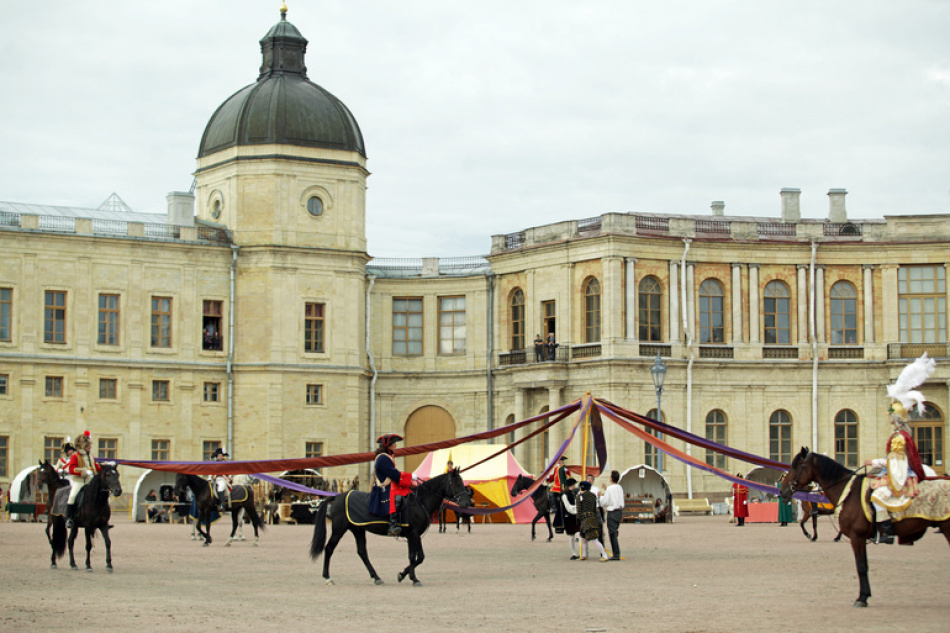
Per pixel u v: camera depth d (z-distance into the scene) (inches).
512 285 2886.3
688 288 2706.7
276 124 2765.7
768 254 2758.4
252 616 850.8
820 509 1706.4
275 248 2733.8
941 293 2773.1
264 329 2741.1
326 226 2795.3
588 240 2677.2
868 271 2778.1
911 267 2785.4
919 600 939.3
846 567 1243.2
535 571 1222.3
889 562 1302.9
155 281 2699.3
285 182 2760.8
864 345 2770.7
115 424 2650.1
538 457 2778.1
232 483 1652.3
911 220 2783.0
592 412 1409.9
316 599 957.8
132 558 1379.2
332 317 2783.0
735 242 2733.8
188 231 2733.8
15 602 919.0
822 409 2751.0
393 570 1236.5
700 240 2709.2
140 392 2669.8
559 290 2743.6
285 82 2829.7
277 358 2728.8
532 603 927.0
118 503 2632.9
